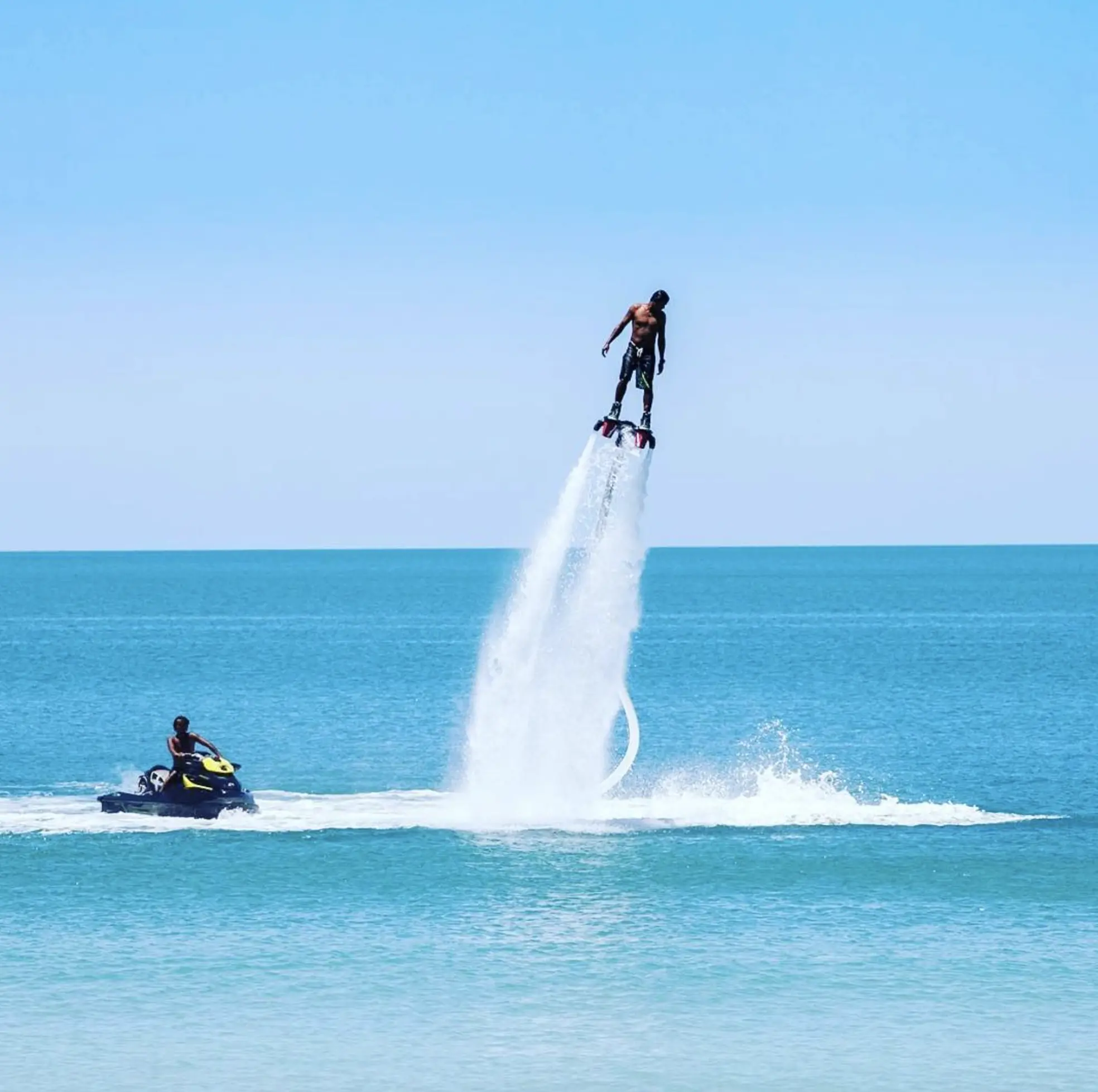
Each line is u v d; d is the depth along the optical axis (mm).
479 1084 90188
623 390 150250
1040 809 183750
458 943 118000
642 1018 101125
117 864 143125
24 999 104375
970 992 106500
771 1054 94938
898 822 167750
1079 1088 89625
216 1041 96688
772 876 140375
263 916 125625
